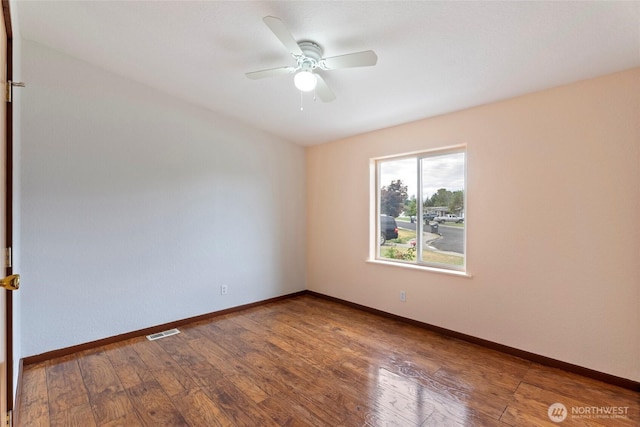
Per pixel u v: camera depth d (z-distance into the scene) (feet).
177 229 10.96
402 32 6.67
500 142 8.89
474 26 6.24
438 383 7.35
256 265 13.28
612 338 7.20
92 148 9.24
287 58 8.43
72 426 5.93
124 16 7.20
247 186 12.93
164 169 10.67
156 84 10.16
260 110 11.56
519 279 8.57
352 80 8.74
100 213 9.37
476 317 9.45
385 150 11.91
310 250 15.17
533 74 7.52
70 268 8.87
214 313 11.93
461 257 10.18
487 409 6.40
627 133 6.97
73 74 8.93
